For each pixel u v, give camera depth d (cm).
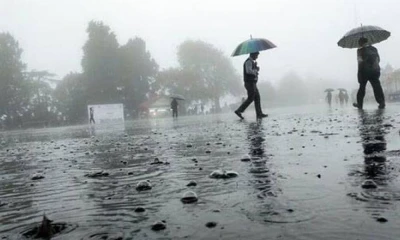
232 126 1081
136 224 183
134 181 311
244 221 175
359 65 1279
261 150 457
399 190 212
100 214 209
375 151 370
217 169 337
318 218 171
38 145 995
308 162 336
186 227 172
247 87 1412
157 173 345
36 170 444
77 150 700
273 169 314
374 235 147
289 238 149
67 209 228
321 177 265
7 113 6044
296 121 1069
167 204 219
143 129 1469
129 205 225
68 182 333
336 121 923
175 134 943
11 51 6150
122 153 567
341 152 382
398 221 161
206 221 179
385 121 751
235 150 480
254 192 233
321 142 486
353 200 197
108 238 164
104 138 1054
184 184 279
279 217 177
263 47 1366
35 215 220
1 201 269
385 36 1327
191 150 525
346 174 270
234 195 229
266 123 1082
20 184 346
